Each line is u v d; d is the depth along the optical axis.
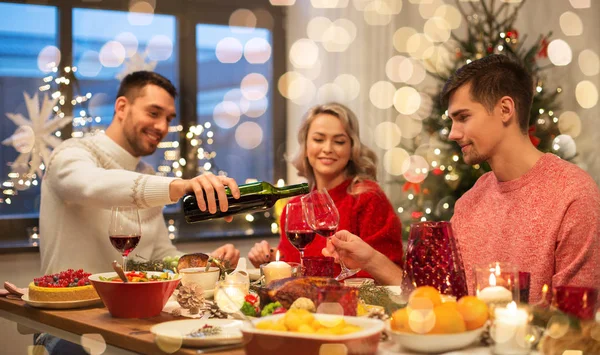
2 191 3.75
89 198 2.17
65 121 3.69
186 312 1.57
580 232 1.71
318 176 2.67
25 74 3.80
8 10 3.76
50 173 2.50
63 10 3.90
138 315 1.53
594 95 3.69
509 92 1.83
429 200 3.77
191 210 1.90
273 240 4.54
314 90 4.71
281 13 4.81
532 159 1.86
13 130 3.79
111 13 4.07
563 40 3.86
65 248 2.53
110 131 2.84
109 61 4.02
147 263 2.03
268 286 1.39
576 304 1.17
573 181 1.77
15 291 1.83
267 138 4.77
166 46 4.33
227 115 4.58
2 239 3.74
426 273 1.42
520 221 1.84
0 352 1.73
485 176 2.07
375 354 1.11
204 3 4.48
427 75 4.34
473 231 1.97
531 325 1.13
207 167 4.32
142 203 1.98
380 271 1.93
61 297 1.64
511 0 4.08
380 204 2.53
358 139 2.63
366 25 4.61
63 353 1.55
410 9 4.48
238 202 1.92
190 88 4.42
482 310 1.16
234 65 4.61
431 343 1.12
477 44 3.52
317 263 1.60
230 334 1.26
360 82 4.63
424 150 4.17
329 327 1.14
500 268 1.25
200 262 1.89
